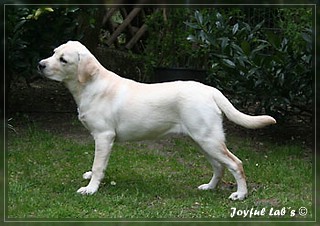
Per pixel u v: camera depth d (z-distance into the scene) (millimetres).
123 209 5477
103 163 5918
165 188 6105
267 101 8109
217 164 6070
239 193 5840
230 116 5730
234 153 7648
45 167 6742
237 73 8172
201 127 5703
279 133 8805
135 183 6258
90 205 5535
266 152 7816
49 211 5352
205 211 5480
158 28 10398
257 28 8430
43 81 11352
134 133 5902
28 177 6363
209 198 5832
